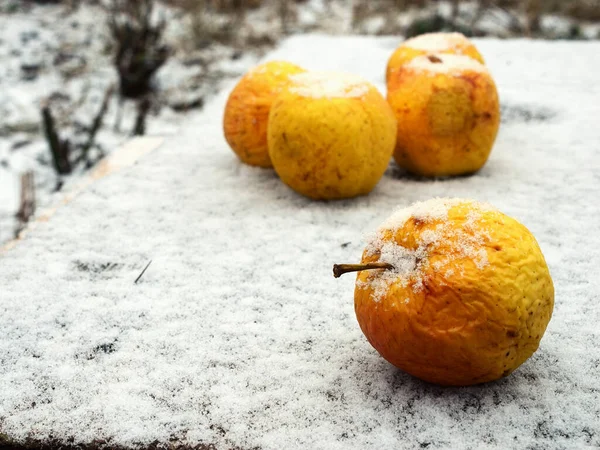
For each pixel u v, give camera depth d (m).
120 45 0.74
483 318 0.19
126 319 0.25
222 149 0.43
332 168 0.32
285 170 0.33
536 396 0.20
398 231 0.21
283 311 0.25
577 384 0.21
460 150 0.35
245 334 0.24
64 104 0.72
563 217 0.32
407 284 0.19
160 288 0.27
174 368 0.22
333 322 0.24
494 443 0.18
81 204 0.35
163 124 0.68
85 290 0.27
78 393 0.21
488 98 0.35
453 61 0.36
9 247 0.32
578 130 0.43
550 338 0.23
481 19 0.97
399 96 0.36
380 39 0.72
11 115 0.69
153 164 0.40
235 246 0.30
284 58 0.63
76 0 1.03
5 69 0.79
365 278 0.21
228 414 0.20
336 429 0.19
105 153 0.61
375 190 0.36
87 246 0.31
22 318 0.25
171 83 0.78
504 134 0.43
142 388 0.21
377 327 0.20
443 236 0.20
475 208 0.20
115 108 0.72
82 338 0.24
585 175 0.37
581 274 0.27
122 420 0.20
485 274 0.19
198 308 0.26
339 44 0.70
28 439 0.19
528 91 0.50
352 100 0.32
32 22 0.94
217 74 0.81
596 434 0.19
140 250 0.30
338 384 0.21
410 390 0.21
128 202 0.35
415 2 1.04
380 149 0.32
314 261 0.29
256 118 0.37
